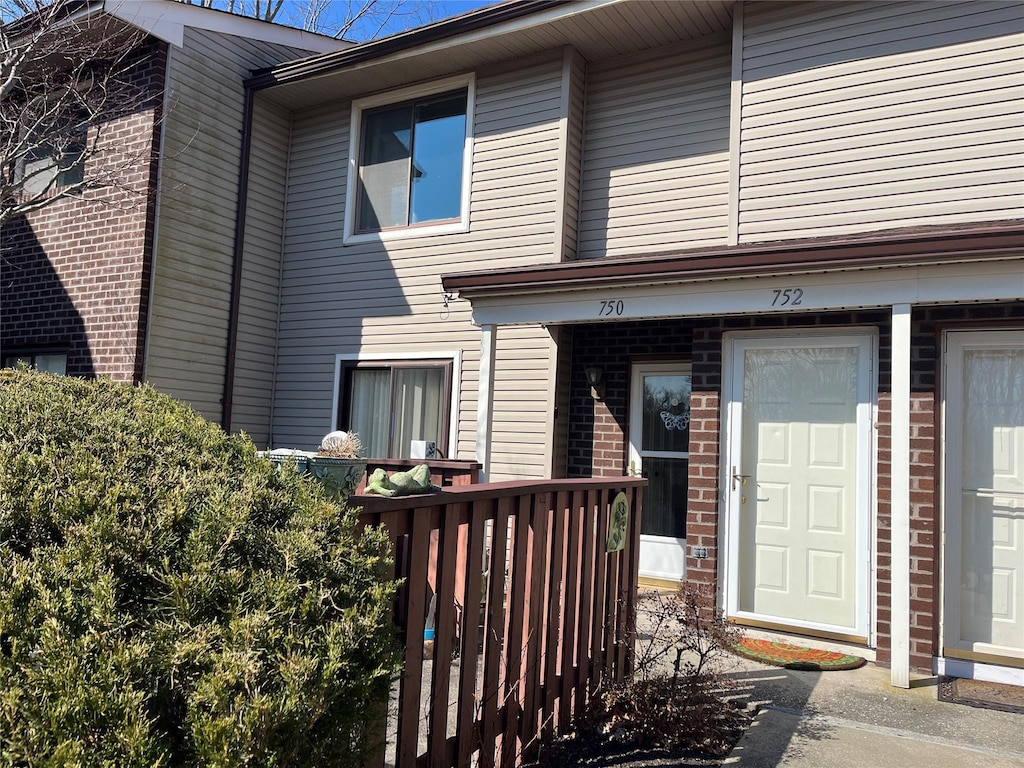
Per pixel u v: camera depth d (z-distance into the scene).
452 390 7.77
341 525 2.05
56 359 8.13
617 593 4.12
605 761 3.34
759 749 3.55
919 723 3.97
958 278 4.51
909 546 4.92
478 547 2.81
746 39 6.39
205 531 1.77
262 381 8.81
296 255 8.98
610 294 5.75
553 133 7.37
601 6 6.54
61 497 1.79
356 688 1.69
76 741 1.29
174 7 7.71
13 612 1.47
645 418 7.11
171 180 7.73
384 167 8.57
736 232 6.28
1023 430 4.92
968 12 5.59
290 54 9.12
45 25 6.97
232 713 1.43
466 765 2.73
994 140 5.44
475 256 7.75
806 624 5.48
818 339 5.59
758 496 5.76
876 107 5.86
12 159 7.01
